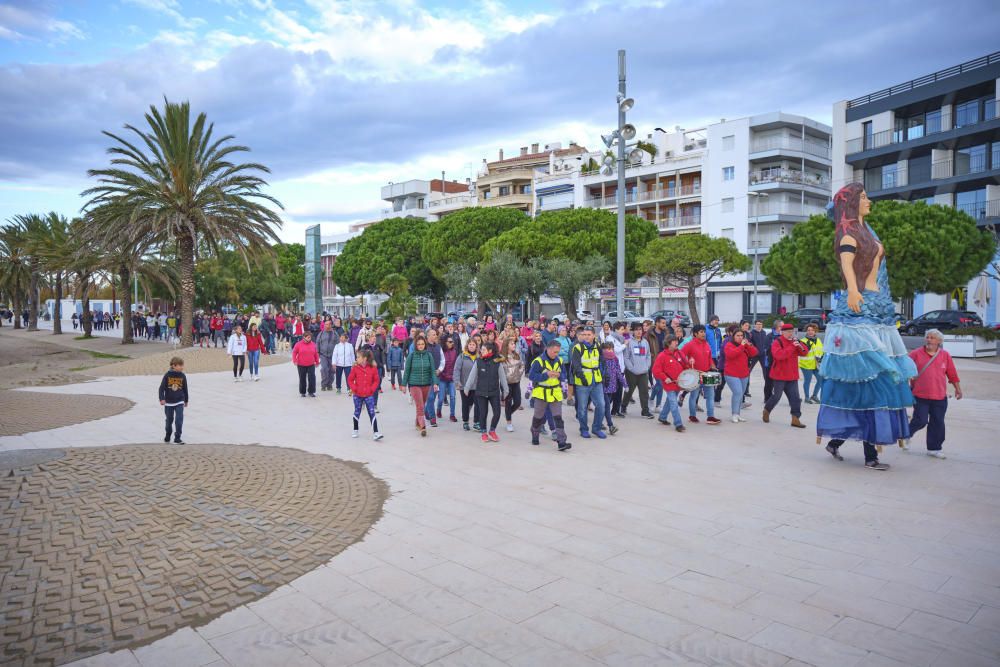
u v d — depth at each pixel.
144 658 3.68
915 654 3.63
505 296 33.59
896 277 24.62
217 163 26.05
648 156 60.06
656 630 3.94
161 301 54.09
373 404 10.00
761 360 12.98
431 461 8.49
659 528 5.79
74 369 24.16
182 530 5.61
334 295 100.06
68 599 4.37
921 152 36.03
